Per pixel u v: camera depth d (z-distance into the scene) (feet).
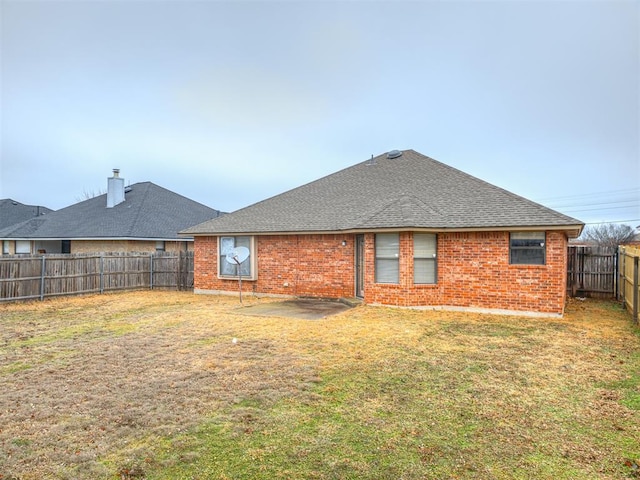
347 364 20.77
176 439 13.00
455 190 43.29
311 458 11.78
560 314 33.91
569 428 13.65
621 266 43.27
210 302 44.68
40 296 47.01
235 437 13.10
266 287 49.03
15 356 22.94
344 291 44.27
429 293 37.81
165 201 85.76
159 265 59.00
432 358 21.83
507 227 34.60
